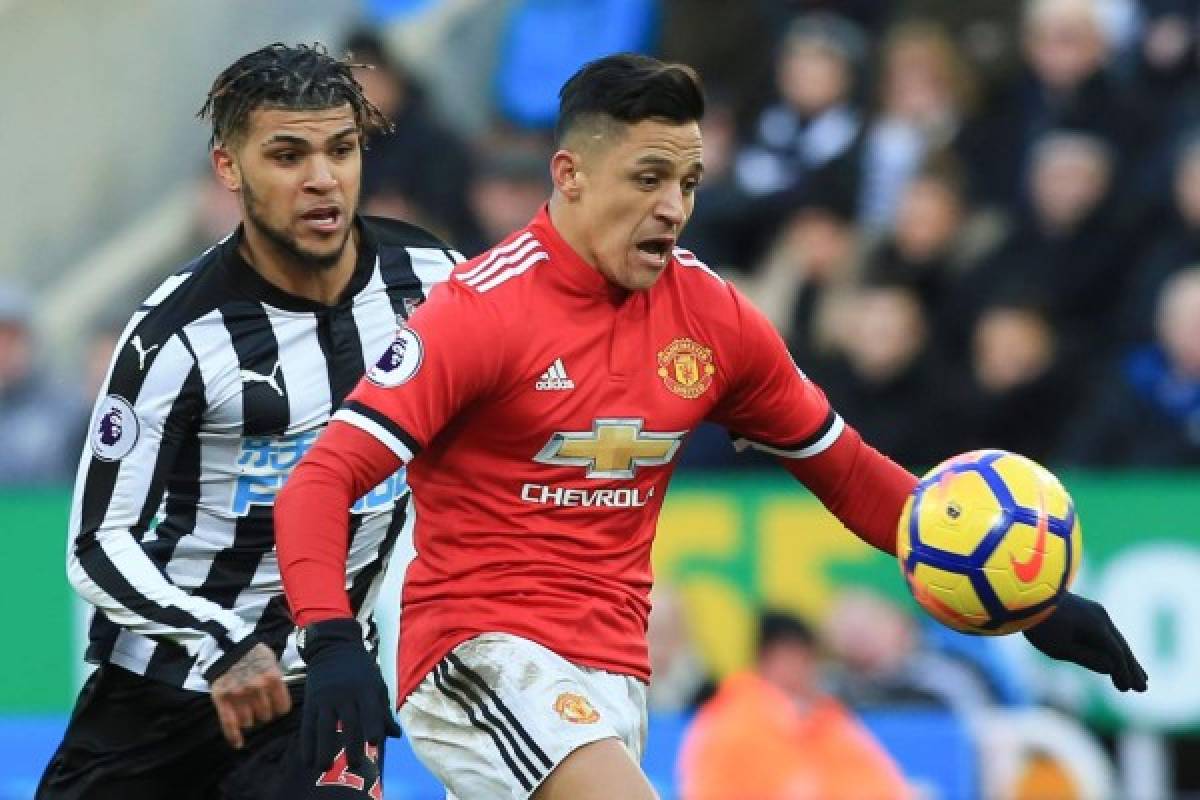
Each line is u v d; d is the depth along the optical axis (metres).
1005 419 30.22
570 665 14.77
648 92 14.23
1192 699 26.83
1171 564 27.05
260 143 15.48
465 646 14.81
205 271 16.05
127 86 40.47
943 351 30.84
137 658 16.47
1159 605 27.03
